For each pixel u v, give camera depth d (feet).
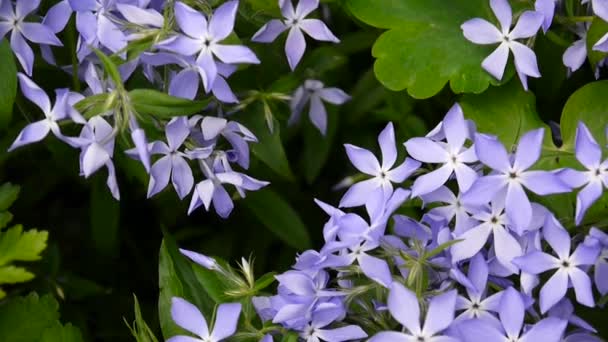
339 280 2.22
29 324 2.28
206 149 2.25
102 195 2.42
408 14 2.38
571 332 2.26
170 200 2.48
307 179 2.51
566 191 2.17
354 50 2.49
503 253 2.22
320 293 2.18
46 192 2.50
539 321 2.16
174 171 2.26
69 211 2.58
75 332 2.29
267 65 2.41
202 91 2.32
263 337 2.17
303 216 2.55
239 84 2.38
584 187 2.19
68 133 2.36
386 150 2.26
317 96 2.46
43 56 2.33
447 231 2.21
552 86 2.43
